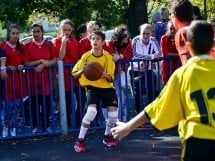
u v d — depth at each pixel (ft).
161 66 30.89
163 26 36.83
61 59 29.37
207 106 12.29
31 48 29.25
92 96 25.79
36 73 29.22
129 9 54.75
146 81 30.91
